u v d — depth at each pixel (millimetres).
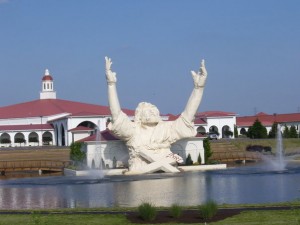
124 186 51219
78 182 58094
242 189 44500
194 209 31344
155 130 72562
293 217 28031
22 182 60594
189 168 73062
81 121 124875
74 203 39125
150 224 27812
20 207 37656
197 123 139875
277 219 27719
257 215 28953
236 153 95000
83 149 80062
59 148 108125
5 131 136375
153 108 73188
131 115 136750
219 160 89250
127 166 75750
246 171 65562
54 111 148000
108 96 70875
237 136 142750
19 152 101500
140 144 71188
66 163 84125
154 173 68938
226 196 39906
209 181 53125
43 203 39812
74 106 153500
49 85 163750
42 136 139250
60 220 29406
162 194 42750
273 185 47094
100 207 34969
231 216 28969
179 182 53250
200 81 71938
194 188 46625
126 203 37812
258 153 96375
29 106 155875
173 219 28734
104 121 125875
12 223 29078
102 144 76750
